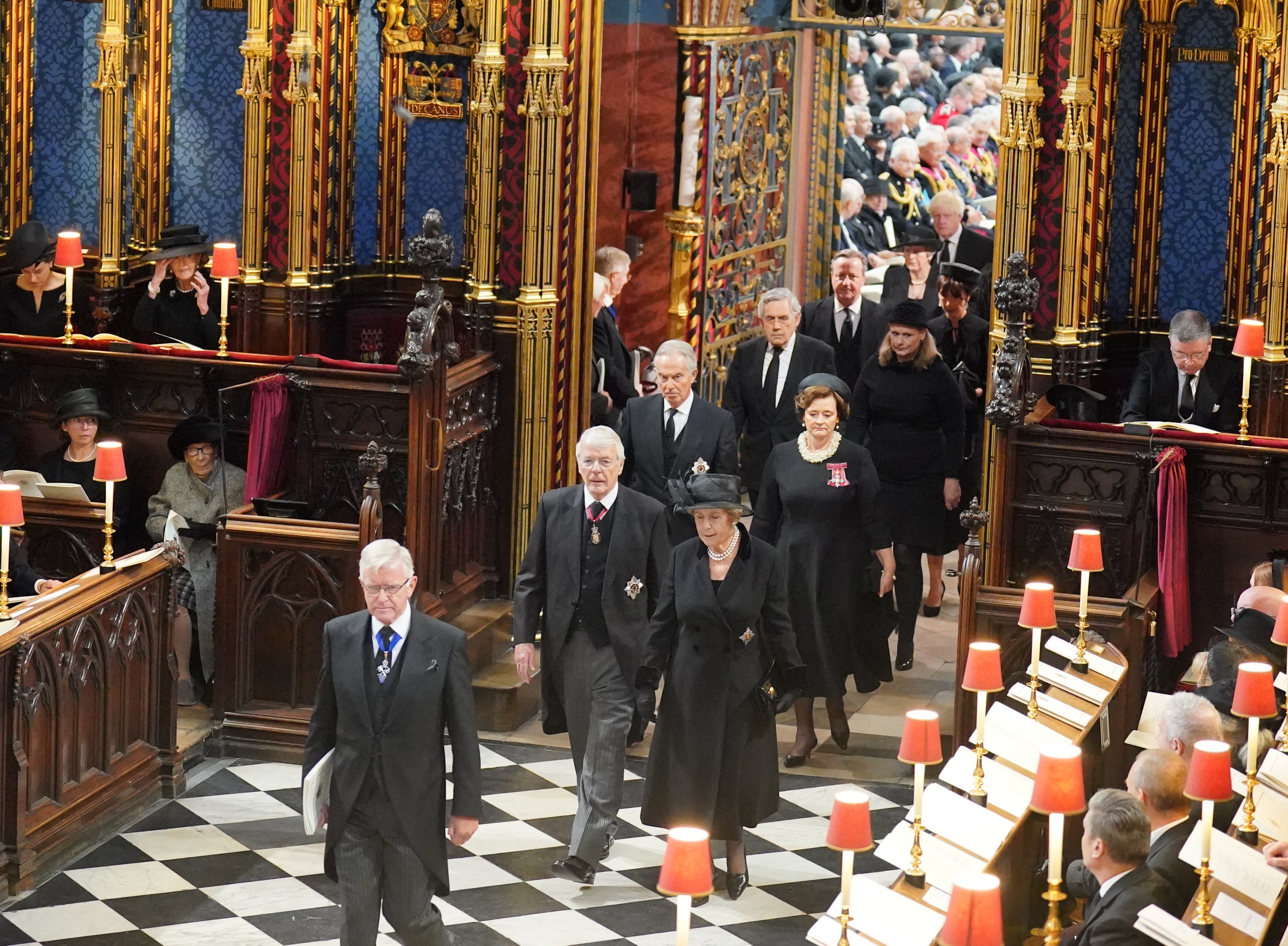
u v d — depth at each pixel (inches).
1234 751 485.4
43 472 668.7
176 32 743.1
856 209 1034.1
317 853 531.8
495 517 695.7
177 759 567.8
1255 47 670.5
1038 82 652.1
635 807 572.7
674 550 504.4
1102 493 616.4
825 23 938.7
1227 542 612.1
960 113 1026.7
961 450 679.7
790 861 538.3
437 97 729.6
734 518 495.2
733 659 495.8
